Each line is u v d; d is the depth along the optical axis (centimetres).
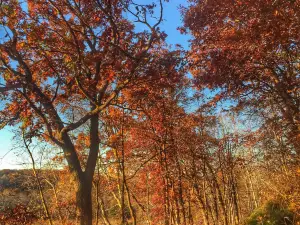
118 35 1043
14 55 1061
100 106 1045
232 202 1439
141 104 1305
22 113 1129
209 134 1418
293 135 1148
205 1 1001
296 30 844
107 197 1936
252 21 837
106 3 1004
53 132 1145
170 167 1337
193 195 1385
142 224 1747
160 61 1039
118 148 1509
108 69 1048
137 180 1688
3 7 943
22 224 1127
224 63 1032
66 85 1155
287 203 1164
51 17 1053
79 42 1055
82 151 1422
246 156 1473
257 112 1299
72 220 1596
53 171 1564
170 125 1349
